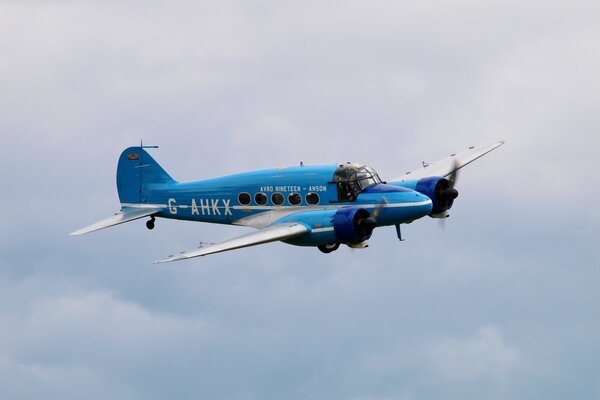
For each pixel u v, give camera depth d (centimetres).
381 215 14238
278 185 14850
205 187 15538
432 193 15062
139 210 16212
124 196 16338
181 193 15812
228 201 15300
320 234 13838
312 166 14762
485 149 16888
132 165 16275
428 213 14338
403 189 14325
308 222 13938
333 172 14488
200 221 15738
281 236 13512
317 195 14550
